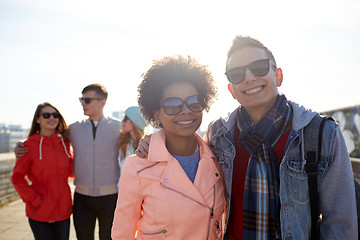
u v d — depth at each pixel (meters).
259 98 1.47
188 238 1.48
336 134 1.34
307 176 1.37
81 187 3.18
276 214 1.39
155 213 1.48
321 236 1.39
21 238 4.50
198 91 1.64
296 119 1.42
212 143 1.76
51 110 3.10
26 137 3.26
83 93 3.35
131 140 3.24
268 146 1.44
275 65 1.56
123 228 1.60
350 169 1.33
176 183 1.53
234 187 1.60
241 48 1.51
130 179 1.56
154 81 1.62
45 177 2.98
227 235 1.63
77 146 3.23
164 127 1.65
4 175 6.80
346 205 1.31
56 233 3.08
